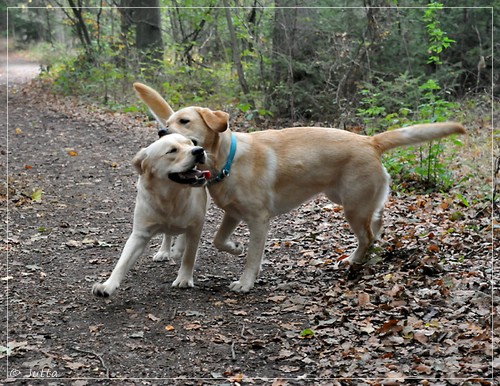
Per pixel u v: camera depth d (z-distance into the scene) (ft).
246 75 43.60
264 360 12.06
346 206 16.37
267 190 15.61
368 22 37.99
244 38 44.29
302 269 17.15
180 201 14.47
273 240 19.90
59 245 18.94
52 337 12.90
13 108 47.39
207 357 12.16
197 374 11.50
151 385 11.09
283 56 38.70
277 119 39.27
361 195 16.20
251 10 43.78
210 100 45.11
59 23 82.53
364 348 12.23
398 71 40.11
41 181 26.66
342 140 16.28
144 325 13.51
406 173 25.67
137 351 12.35
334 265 17.08
